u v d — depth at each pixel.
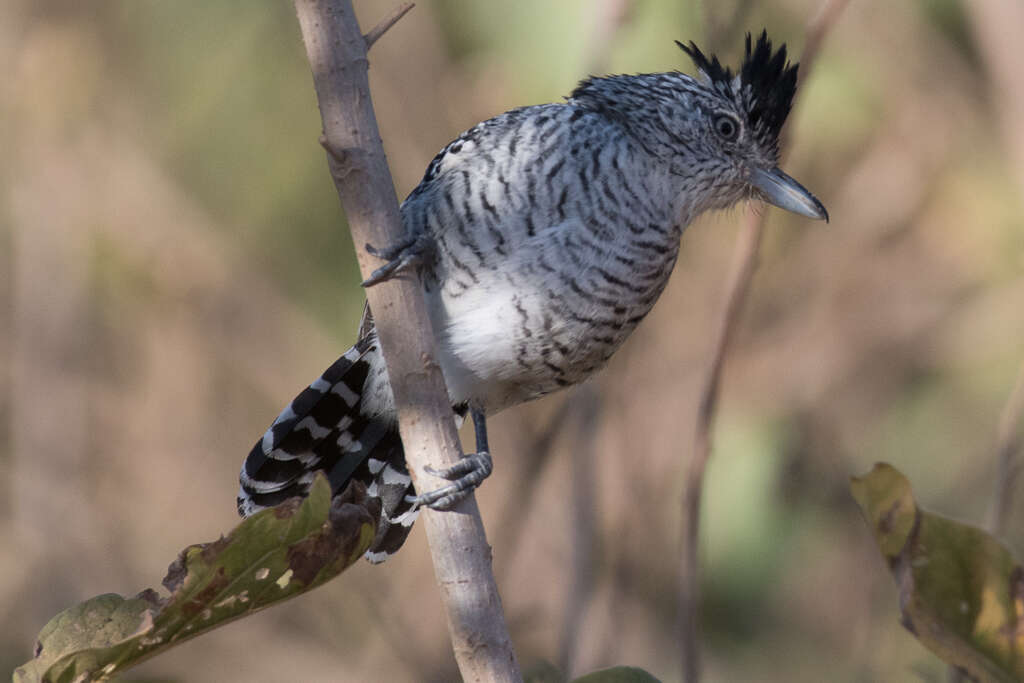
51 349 11.40
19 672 3.83
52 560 10.86
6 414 11.73
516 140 6.15
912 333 10.99
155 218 11.61
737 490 10.04
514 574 9.57
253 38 12.00
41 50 11.53
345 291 11.60
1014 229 10.84
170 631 3.91
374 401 6.85
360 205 4.51
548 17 9.41
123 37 11.88
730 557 9.96
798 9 10.35
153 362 11.48
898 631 10.16
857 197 11.08
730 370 10.39
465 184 6.07
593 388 8.26
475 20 10.11
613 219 6.23
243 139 11.95
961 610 3.88
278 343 11.52
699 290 10.54
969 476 10.76
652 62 9.17
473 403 6.48
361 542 4.04
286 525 3.88
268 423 11.48
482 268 6.07
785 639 10.03
